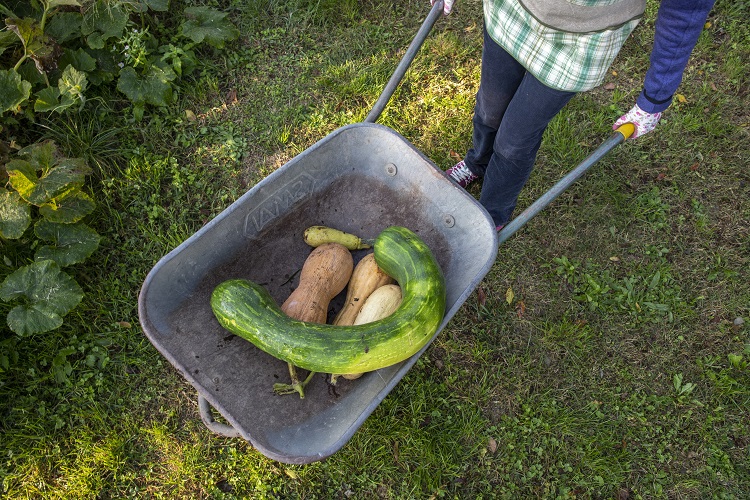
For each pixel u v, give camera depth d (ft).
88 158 10.77
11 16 10.43
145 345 9.80
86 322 9.81
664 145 12.37
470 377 10.09
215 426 7.17
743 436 9.89
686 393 10.18
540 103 6.95
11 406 9.20
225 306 6.89
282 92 12.35
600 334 10.60
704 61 13.43
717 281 11.12
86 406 9.32
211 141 11.64
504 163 8.34
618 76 13.17
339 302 8.21
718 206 11.85
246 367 7.25
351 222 8.50
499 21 6.75
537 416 9.91
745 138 12.50
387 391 6.43
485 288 10.84
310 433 6.97
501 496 9.30
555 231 11.44
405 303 6.91
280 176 7.39
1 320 9.45
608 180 11.94
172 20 12.55
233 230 7.36
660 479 9.54
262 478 9.11
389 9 13.58
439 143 12.14
